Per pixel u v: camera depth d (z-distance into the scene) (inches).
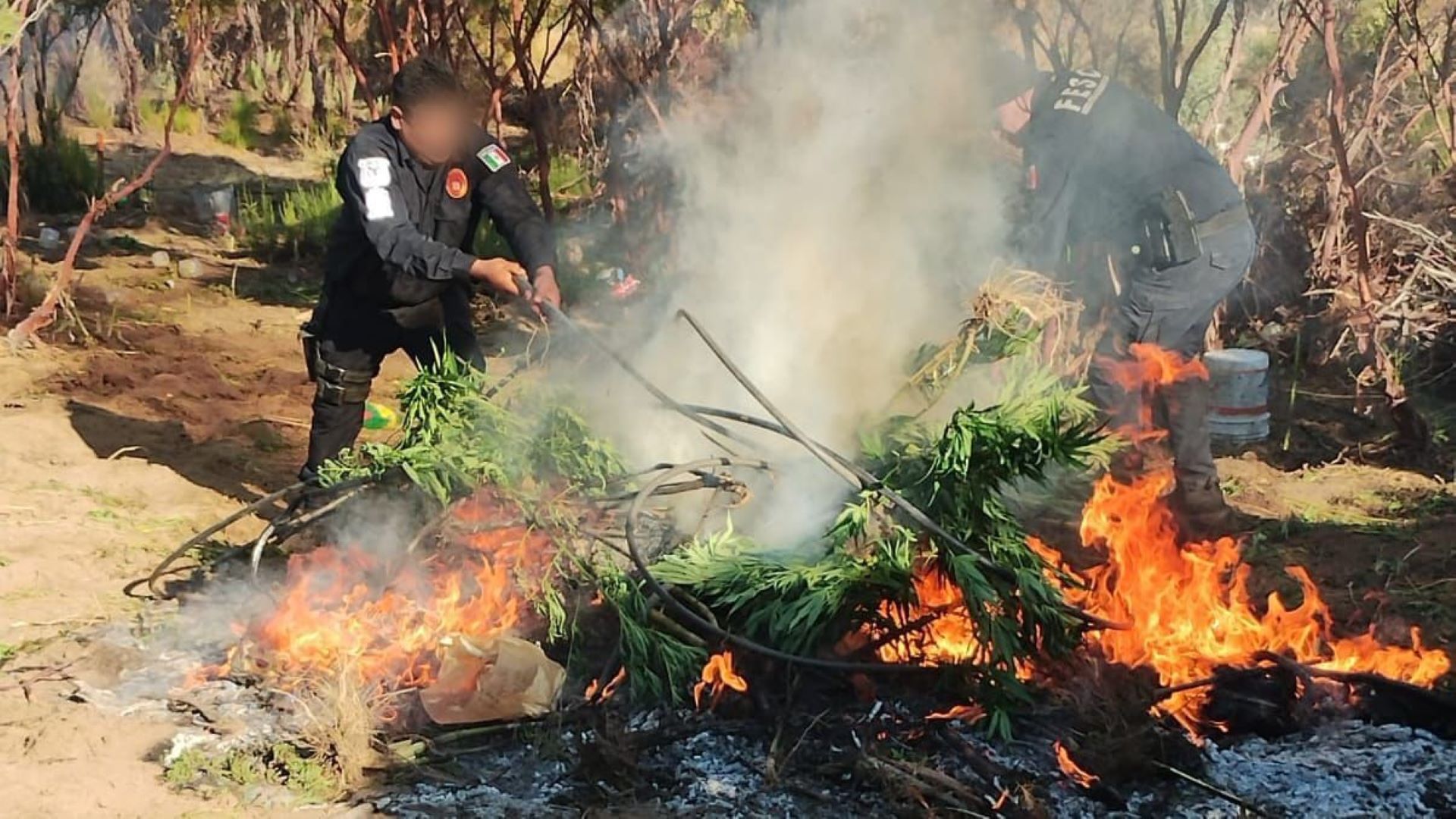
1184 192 220.8
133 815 142.9
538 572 173.9
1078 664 163.6
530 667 161.2
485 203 204.8
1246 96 378.0
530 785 150.9
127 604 197.3
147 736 159.0
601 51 425.1
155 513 235.9
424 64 196.4
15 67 366.9
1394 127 367.9
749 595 163.8
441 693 160.4
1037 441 160.6
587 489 177.0
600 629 174.2
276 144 791.1
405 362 352.5
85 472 252.8
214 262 471.8
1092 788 146.7
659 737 157.1
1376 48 364.2
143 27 816.3
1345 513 251.6
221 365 342.3
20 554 213.9
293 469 264.4
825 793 147.9
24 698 168.1
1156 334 224.8
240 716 163.5
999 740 156.2
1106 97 222.2
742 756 155.0
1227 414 295.6
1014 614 158.9
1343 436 299.9
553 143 521.7
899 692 163.0
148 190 585.6
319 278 455.5
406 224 193.3
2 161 539.8
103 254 471.8
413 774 152.3
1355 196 296.2
